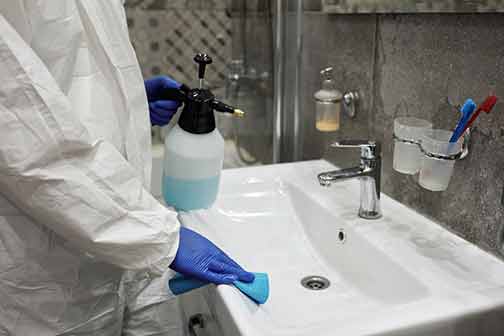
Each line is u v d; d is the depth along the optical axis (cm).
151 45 162
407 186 98
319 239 100
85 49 71
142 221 69
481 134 78
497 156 76
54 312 74
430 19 87
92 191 64
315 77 134
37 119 60
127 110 75
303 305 82
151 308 101
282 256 98
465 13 79
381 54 103
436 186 79
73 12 68
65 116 62
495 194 77
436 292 67
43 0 65
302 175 118
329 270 94
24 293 71
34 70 60
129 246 67
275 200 111
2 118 59
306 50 138
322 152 133
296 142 150
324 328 59
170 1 159
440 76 86
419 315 61
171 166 97
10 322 71
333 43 122
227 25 162
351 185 111
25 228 69
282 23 141
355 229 88
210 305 78
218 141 98
